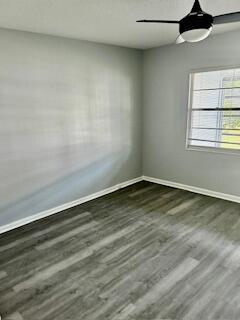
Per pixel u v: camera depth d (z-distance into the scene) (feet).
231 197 13.01
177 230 10.19
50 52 10.81
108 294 6.89
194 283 7.23
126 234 9.96
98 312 6.31
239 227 10.34
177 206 12.52
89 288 7.13
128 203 13.06
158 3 7.49
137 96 15.42
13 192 10.48
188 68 13.30
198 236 9.71
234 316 6.12
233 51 11.59
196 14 5.77
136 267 7.98
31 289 7.13
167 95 14.52
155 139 15.75
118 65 13.84
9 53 9.57
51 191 11.83
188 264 8.08
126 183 15.87
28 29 9.72
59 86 11.34
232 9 8.06
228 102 12.49
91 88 12.71
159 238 9.62
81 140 12.71
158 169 16.03
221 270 7.77
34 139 10.81
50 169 11.62
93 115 13.06
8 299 6.78
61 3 7.28
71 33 10.60
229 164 12.78
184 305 6.48
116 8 7.81
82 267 8.03
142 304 6.53
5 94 9.64
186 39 6.29
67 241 9.55
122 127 14.83
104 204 13.00
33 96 10.49
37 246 9.25
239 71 11.84
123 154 15.24
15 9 7.65
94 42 12.43
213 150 13.34
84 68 12.23
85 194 13.42
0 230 10.30
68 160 12.30
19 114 10.16
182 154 14.60
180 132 14.42
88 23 9.30
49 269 7.97
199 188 14.23
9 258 8.57
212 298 6.68
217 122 13.07
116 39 11.94
